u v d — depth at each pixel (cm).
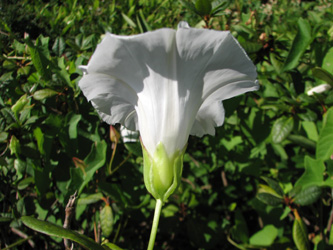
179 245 28
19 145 18
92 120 21
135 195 23
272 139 21
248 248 21
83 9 34
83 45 23
